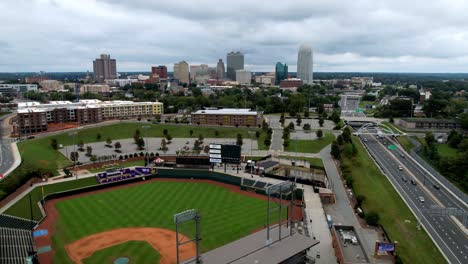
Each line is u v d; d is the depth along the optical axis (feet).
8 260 291.99
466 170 538.06
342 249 293.02
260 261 244.63
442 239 347.77
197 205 427.33
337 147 625.00
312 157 642.22
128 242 331.98
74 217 390.83
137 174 538.88
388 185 504.02
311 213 382.63
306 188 460.55
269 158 623.36
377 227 362.12
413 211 413.80
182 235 346.74
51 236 343.87
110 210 410.72
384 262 282.77
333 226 326.85
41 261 297.53
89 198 450.30
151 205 426.92
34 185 467.52
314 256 296.30
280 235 278.26
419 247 327.47
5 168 509.35
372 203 424.05
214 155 530.68
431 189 492.13
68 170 537.24
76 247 322.55
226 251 259.60
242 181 501.56
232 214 398.83
